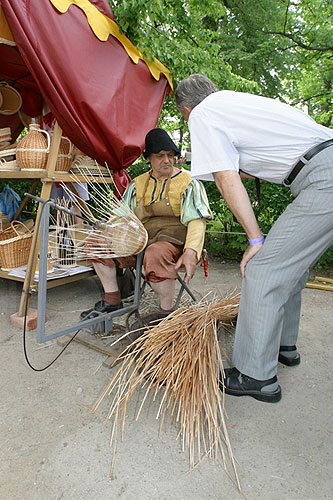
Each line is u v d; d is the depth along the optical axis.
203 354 1.70
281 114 1.55
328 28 9.14
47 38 2.36
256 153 1.60
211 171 1.56
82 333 2.35
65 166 2.78
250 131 1.57
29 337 2.40
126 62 2.96
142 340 1.80
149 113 3.29
